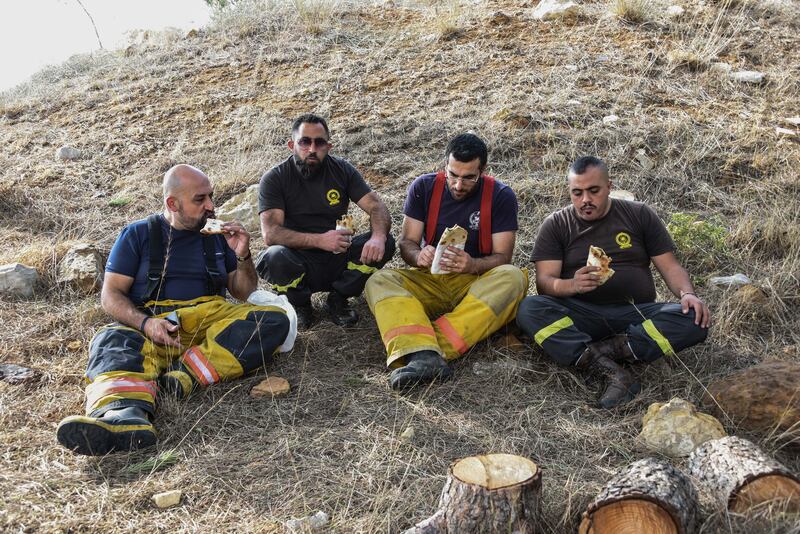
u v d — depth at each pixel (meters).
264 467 3.51
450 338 4.37
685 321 4.12
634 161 6.59
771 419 3.68
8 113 9.18
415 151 7.05
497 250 4.69
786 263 5.32
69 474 3.46
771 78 7.80
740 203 6.14
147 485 3.37
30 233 6.39
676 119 7.00
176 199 4.25
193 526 3.11
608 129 6.95
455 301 4.72
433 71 8.38
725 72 7.86
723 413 3.80
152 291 4.24
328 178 5.04
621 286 4.40
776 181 6.29
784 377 3.77
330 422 3.88
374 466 3.49
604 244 4.44
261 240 6.14
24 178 7.36
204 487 3.37
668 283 4.42
